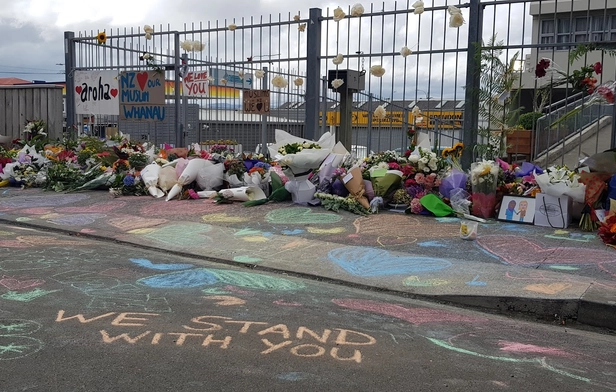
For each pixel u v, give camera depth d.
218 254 6.84
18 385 3.35
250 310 4.81
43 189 11.63
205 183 10.41
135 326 4.34
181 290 5.38
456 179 8.63
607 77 11.43
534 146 10.39
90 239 7.85
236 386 3.37
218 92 13.24
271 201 9.75
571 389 3.45
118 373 3.52
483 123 9.36
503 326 4.67
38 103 14.57
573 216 7.93
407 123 11.66
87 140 13.12
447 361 3.83
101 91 14.19
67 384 3.37
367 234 7.59
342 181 9.11
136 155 11.34
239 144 13.27
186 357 3.78
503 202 8.17
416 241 7.17
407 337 4.28
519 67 9.04
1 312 4.63
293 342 4.09
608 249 6.59
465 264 6.16
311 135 10.99
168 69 13.19
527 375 3.64
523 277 5.62
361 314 4.80
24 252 6.82
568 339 4.41
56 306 4.80
